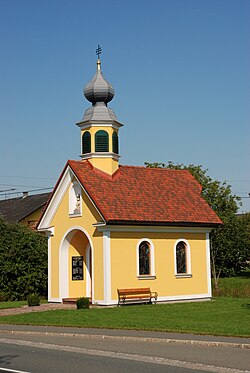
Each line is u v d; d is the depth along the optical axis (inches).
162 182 1398.9
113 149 1349.7
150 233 1283.2
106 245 1215.6
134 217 1239.5
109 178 1320.1
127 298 1219.2
